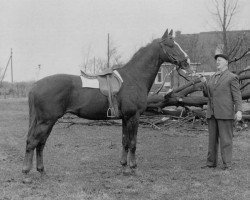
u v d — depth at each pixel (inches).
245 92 555.8
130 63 298.8
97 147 421.7
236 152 390.3
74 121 634.8
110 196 245.3
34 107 269.0
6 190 256.2
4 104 1072.8
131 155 297.0
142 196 246.5
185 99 540.7
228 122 311.1
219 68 317.7
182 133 510.9
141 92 292.4
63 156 374.3
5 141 462.0
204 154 386.0
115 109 281.9
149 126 561.0
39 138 269.4
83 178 289.0
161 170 316.5
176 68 313.3
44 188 261.1
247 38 1128.8
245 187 267.4
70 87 273.9
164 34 301.6
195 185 270.7
